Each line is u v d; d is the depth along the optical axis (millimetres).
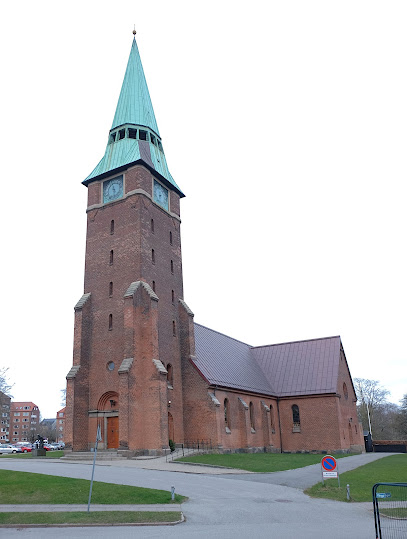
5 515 17938
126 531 15875
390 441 67625
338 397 57375
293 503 20781
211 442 44156
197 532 15586
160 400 40469
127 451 38344
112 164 50406
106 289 46312
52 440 147250
